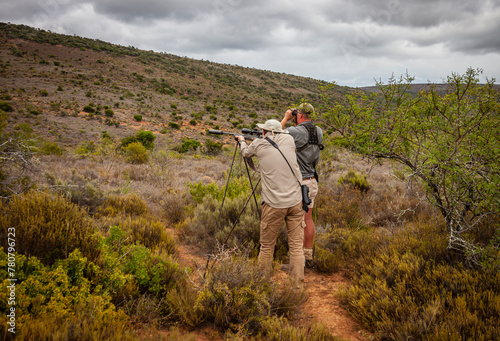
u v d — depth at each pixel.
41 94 73.06
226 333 2.33
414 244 3.65
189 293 2.67
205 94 131.50
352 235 4.46
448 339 2.13
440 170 3.40
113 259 2.67
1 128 4.52
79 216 3.16
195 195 6.21
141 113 74.00
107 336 1.92
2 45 121.25
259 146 3.25
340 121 4.06
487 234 3.51
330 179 8.07
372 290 2.83
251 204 4.77
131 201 5.62
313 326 2.49
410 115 3.50
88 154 18.50
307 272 3.82
